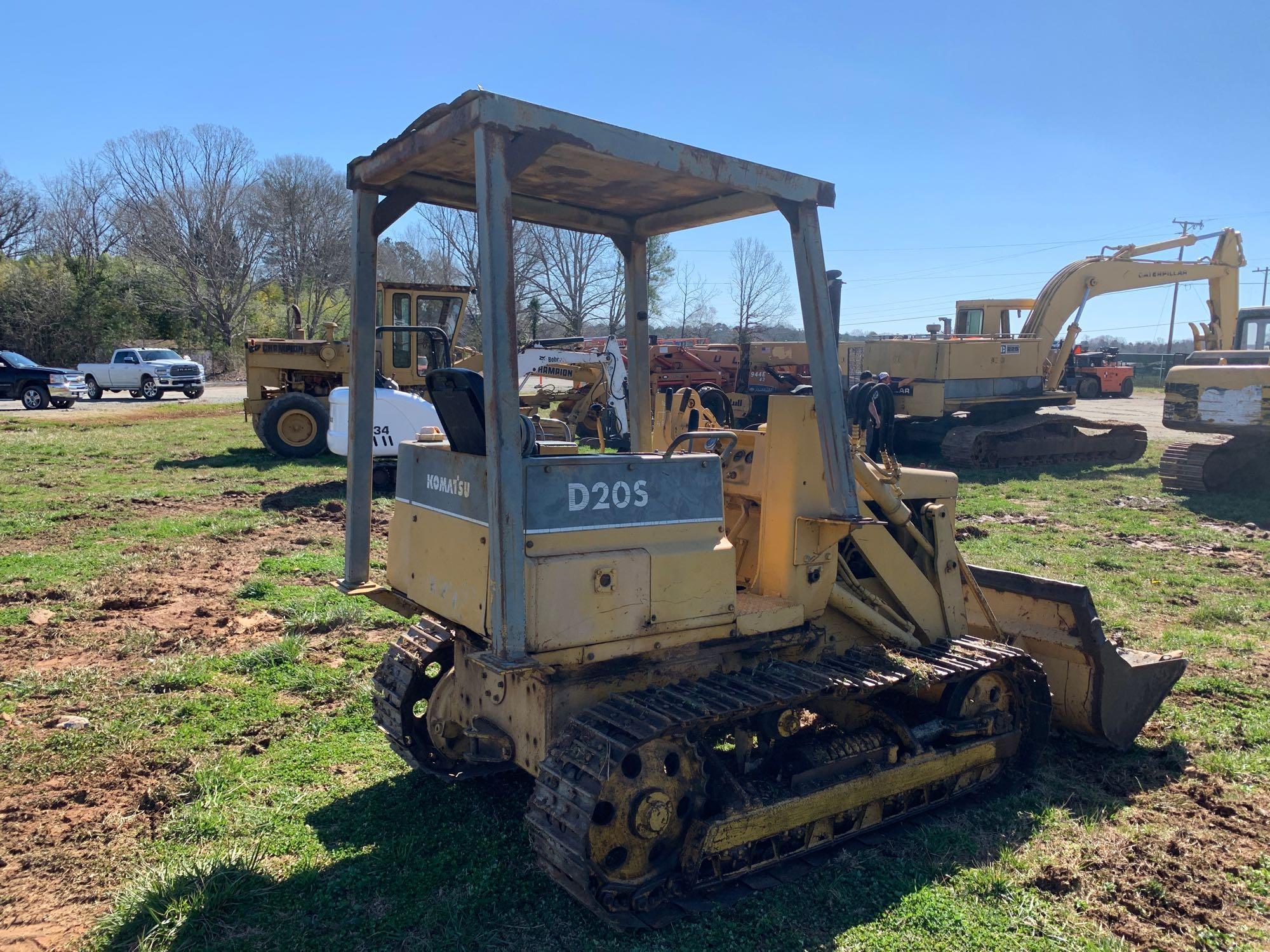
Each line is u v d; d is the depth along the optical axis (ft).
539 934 10.95
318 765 15.39
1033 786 15.40
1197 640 23.26
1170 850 13.46
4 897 11.62
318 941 10.69
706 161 11.73
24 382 89.10
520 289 137.08
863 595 14.90
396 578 13.66
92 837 13.08
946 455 58.03
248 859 12.18
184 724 16.94
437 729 14.53
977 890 12.15
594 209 15.58
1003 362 61.36
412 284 53.98
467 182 13.57
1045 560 32.19
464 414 11.32
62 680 18.75
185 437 64.85
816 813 12.54
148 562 28.91
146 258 184.03
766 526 13.78
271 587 26.22
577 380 59.47
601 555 11.15
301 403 53.72
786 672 12.96
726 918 11.32
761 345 65.36
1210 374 44.50
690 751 11.86
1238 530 38.06
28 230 203.41
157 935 10.66
